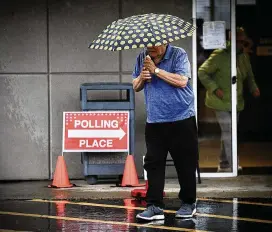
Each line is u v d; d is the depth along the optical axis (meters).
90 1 22.38
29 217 17.39
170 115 16.38
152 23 15.61
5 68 22.31
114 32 15.63
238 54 23.62
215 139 22.73
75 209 18.30
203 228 16.11
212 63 22.58
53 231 15.92
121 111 21.45
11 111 22.38
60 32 22.36
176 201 19.30
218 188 20.83
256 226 16.31
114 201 19.33
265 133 34.00
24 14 22.28
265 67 34.00
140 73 16.70
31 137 22.44
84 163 21.56
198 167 21.44
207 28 22.52
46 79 22.39
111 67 22.50
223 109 22.66
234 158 22.73
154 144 16.64
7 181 22.39
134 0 22.39
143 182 21.97
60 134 22.50
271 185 21.31
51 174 22.53
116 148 21.41
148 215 16.72
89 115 21.41
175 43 22.50
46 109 22.45
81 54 22.39
